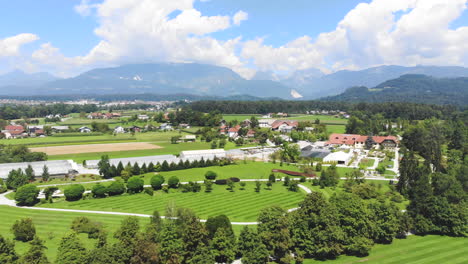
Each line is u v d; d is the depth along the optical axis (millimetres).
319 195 69938
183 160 154000
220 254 61031
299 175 134750
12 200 101188
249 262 59156
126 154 176125
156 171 138875
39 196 105562
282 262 63031
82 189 102062
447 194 88125
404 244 72625
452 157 148875
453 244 72562
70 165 136750
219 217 67312
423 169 104500
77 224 75062
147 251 53719
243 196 104500
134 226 63125
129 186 107188
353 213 68750
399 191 108062
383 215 73125
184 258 58844
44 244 67062
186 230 60156
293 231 65438
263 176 132625
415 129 187375
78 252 52625
